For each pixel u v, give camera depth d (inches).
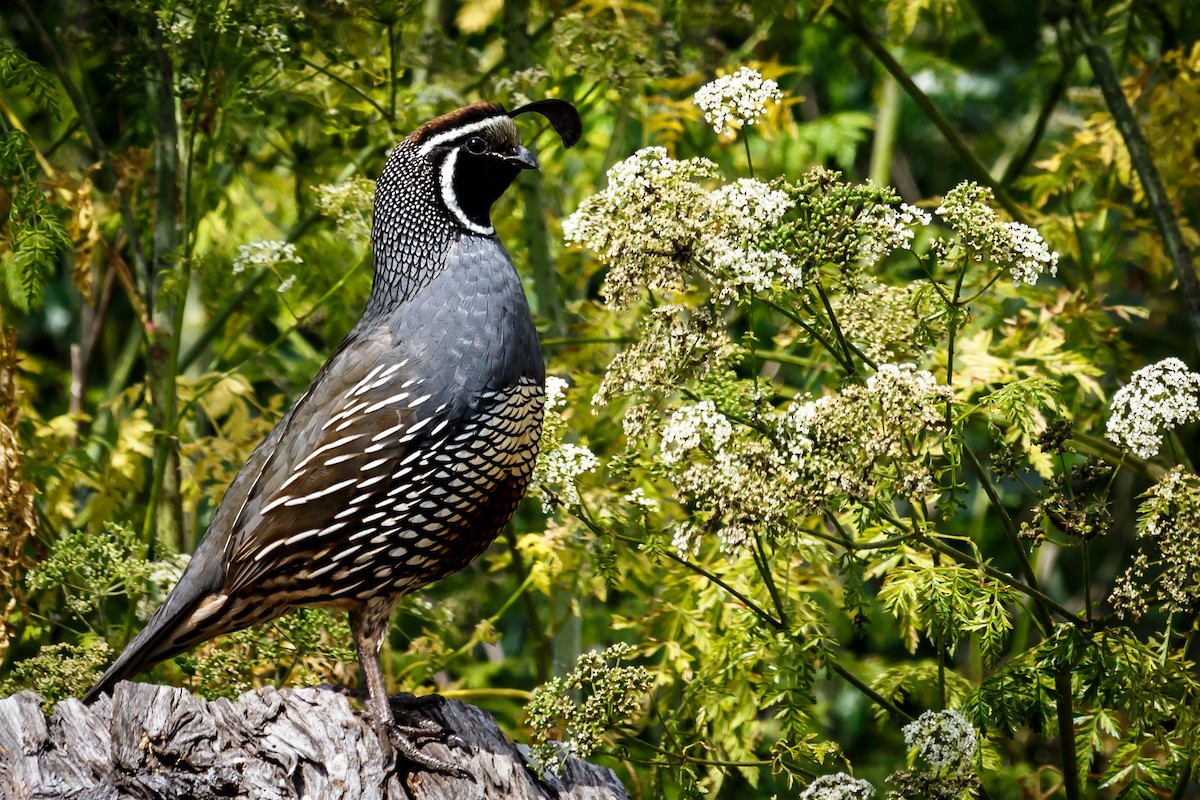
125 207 411.2
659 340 292.2
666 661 368.5
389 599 302.7
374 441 290.5
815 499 276.4
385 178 308.5
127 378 574.9
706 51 521.7
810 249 277.9
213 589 301.9
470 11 540.7
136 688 251.6
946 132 425.4
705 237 281.7
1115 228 531.8
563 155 530.0
